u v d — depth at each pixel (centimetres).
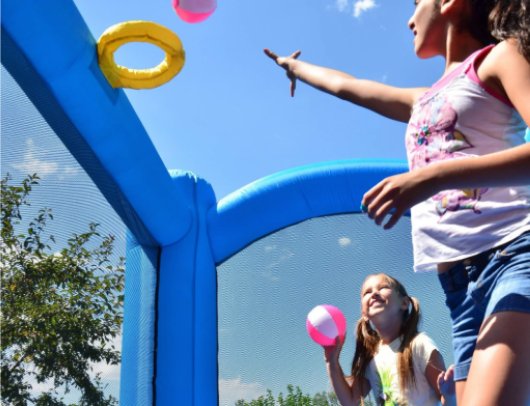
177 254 311
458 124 116
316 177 322
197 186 336
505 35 111
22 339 199
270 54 190
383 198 95
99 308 244
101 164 250
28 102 212
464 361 109
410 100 144
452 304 115
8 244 200
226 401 297
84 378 227
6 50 196
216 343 305
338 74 164
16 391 192
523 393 87
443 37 130
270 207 320
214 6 211
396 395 214
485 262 106
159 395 282
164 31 222
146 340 282
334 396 292
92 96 222
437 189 93
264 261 322
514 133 115
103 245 249
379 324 229
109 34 219
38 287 210
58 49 199
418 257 118
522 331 91
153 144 271
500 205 108
